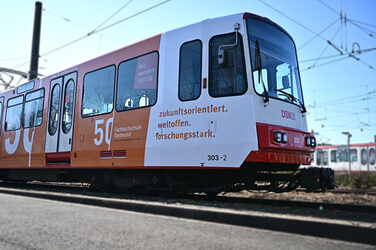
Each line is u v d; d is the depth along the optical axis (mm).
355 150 26750
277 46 7043
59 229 4219
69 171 9609
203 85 6574
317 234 3801
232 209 5238
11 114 12164
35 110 10797
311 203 6035
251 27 6500
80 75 9250
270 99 6406
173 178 7363
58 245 3502
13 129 11844
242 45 6324
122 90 7980
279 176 6480
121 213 5422
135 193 8461
